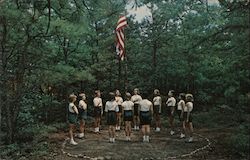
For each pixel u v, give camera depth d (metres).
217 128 17.64
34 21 12.72
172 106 16.09
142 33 26.61
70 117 13.57
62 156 11.57
